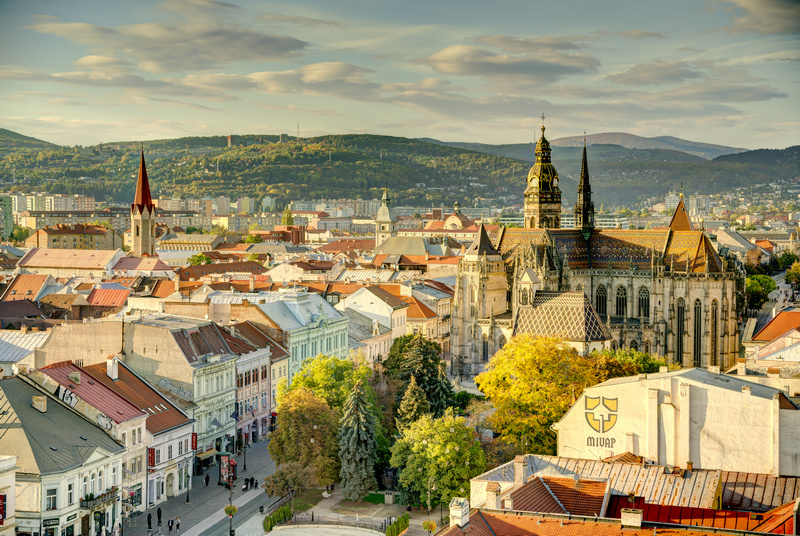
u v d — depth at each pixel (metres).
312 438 168.88
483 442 174.75
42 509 133.62
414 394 183.50
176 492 166.88
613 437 135.25
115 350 185.88
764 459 125.56
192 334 189.00
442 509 156.25
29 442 137.00
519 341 184.62
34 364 191.12
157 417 165.62
